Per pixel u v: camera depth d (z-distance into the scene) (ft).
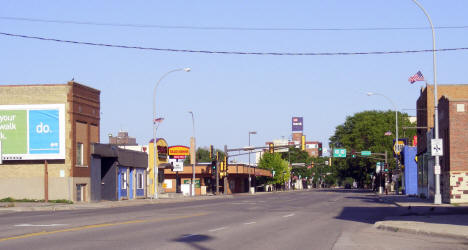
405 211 113.09
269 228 71.67
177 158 254.47
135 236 58.75
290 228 72.18
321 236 61.98
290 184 546.26
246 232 65.31
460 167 147.33
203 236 59.47
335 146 408.26
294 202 168.76
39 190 156.97
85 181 164.76
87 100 168.66
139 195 208.64
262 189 445.78
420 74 156.04
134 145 309.01
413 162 258.16
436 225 71.72
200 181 330.95
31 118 157.99
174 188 328.49
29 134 157.69
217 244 52.19
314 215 101.50
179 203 164.04
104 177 183.73
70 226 71.10
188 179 329.93
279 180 448.24
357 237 61.41
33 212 112.27
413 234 65.36
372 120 363.15
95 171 172.04
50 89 158.51
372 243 55.57
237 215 99.50
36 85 159.12
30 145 157.28
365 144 360.48
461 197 147.13
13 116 158.30
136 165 204.33
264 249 48.98
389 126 354.74
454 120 147.95
